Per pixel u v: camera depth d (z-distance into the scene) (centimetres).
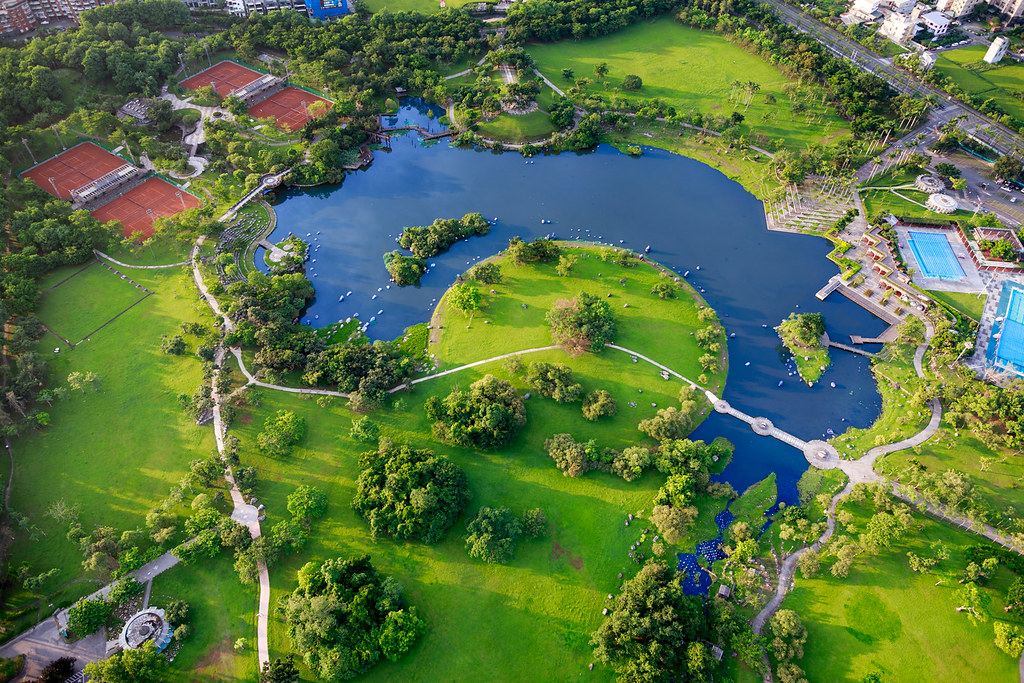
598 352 18250
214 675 12312
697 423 16950
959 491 14300
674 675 12162
